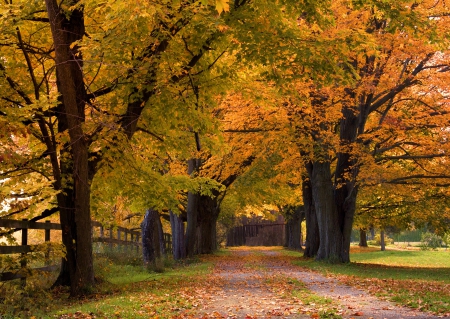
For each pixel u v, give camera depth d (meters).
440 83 19.97
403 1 13.07
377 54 14.07
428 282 15.00
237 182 27.75
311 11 12.69
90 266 11.55
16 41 12.15
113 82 12.38
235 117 22.94
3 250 10.13
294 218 51.62
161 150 14.95
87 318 8.07
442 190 26.14
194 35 12.16
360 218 31.70
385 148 22.73
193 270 21.14
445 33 13.86
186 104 12.56
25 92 12.60
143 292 11.70
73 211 11.84
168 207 16.80
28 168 11.25
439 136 21.36
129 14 9.47
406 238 96.12
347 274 18.06
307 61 12.55
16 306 9.25
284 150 24.03
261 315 8.50
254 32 12.19
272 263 25.95
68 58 10.84
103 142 12.15
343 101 21.11
